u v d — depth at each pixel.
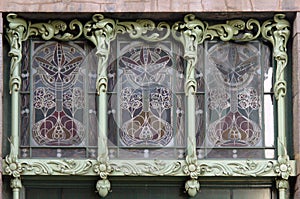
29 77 13.55
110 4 13.43
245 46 13.67
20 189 13.25
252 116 13.55
